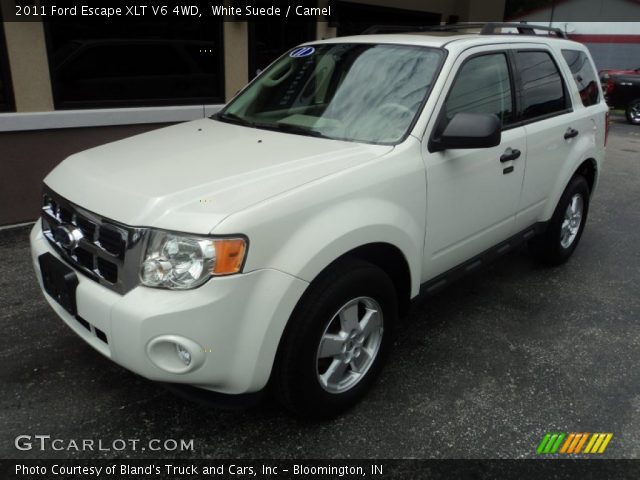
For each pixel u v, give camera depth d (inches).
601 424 111.2
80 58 224.5
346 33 338.6
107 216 91.1
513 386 122.2
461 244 132.5
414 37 139.9
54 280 102.1
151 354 85.9
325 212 96.2
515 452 103.0
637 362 133.5
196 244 84.0
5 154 207.5
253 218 86.7
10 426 104.9
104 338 92.9
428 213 117.8
